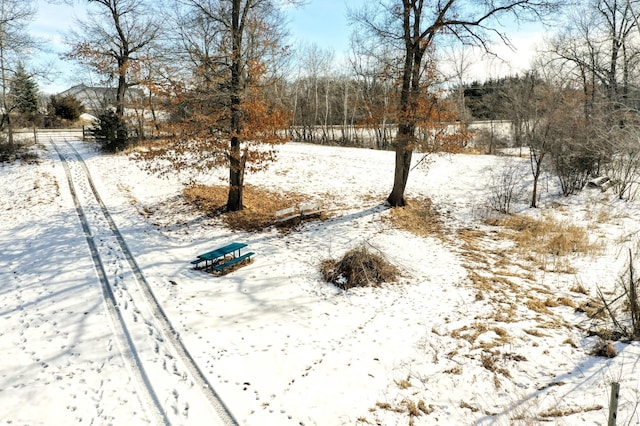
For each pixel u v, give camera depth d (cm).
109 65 2577
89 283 991
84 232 1333
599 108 1781
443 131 1570
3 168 2039
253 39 1418
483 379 671
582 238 1354
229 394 636
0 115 2645
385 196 1825
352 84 4216
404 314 889
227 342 774
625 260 1169
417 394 643
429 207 1728
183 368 697
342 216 1559
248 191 1855
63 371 680
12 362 698
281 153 2642
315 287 1016
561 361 704
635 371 625
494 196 1881
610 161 1900
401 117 1506
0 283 985
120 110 2586
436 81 1539
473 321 853
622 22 2195
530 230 1465
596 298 945
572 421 541
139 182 1936
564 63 2511
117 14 2552
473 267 1143
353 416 596
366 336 804
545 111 1855
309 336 802
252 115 1362
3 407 596
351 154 2666
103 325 820
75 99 4425
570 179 1944
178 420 582
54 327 807
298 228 1445
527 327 823
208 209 1605
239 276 1070
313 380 674
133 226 1416
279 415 595
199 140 1391
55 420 578
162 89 1355
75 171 2048
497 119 4666
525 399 610
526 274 1101
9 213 1495
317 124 4822
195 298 947
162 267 1107
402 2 1488
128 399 622
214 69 1375
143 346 756
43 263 1097
